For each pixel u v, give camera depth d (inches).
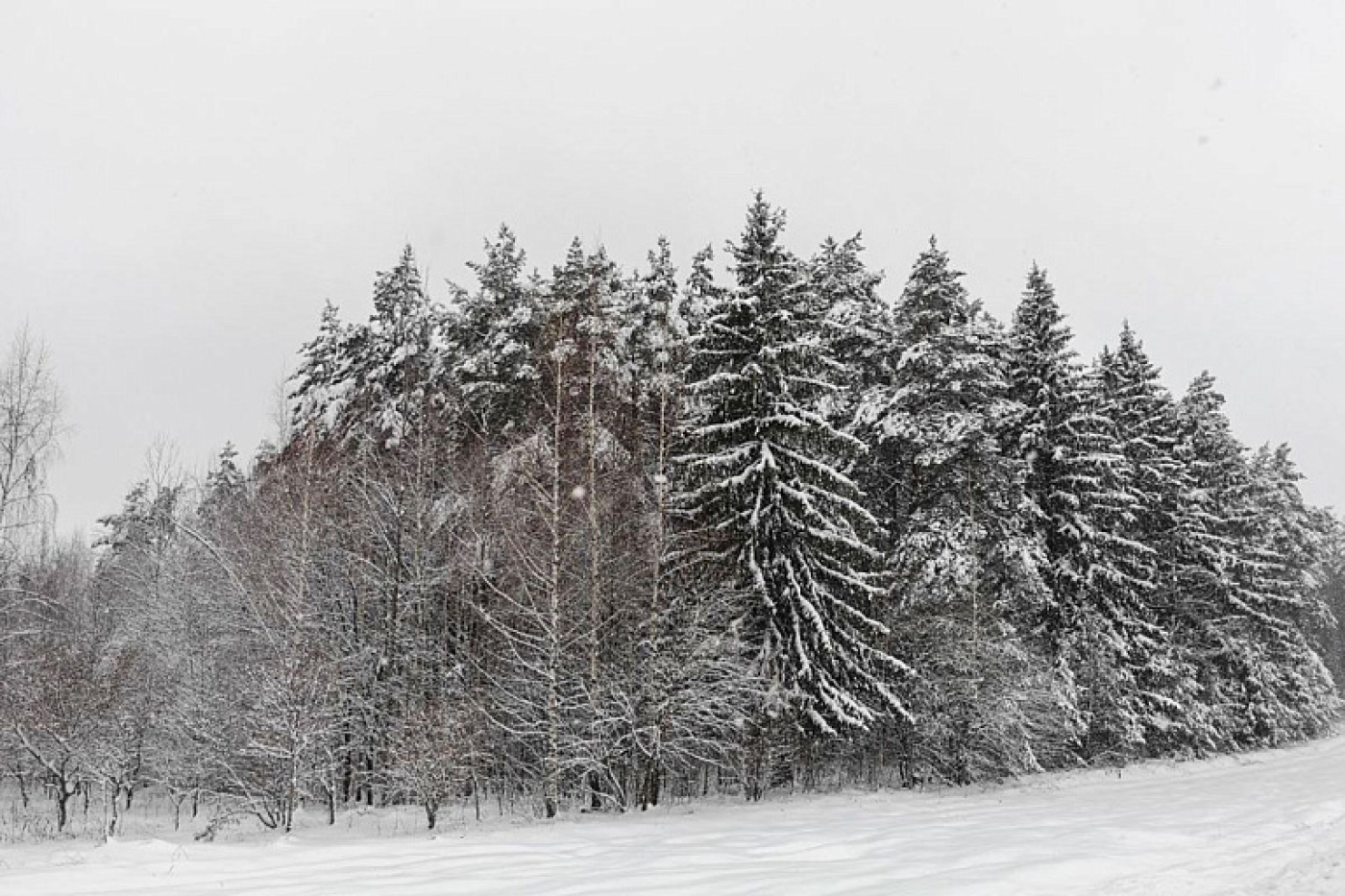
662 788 943.0
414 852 523.2
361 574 925.8
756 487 864.9
